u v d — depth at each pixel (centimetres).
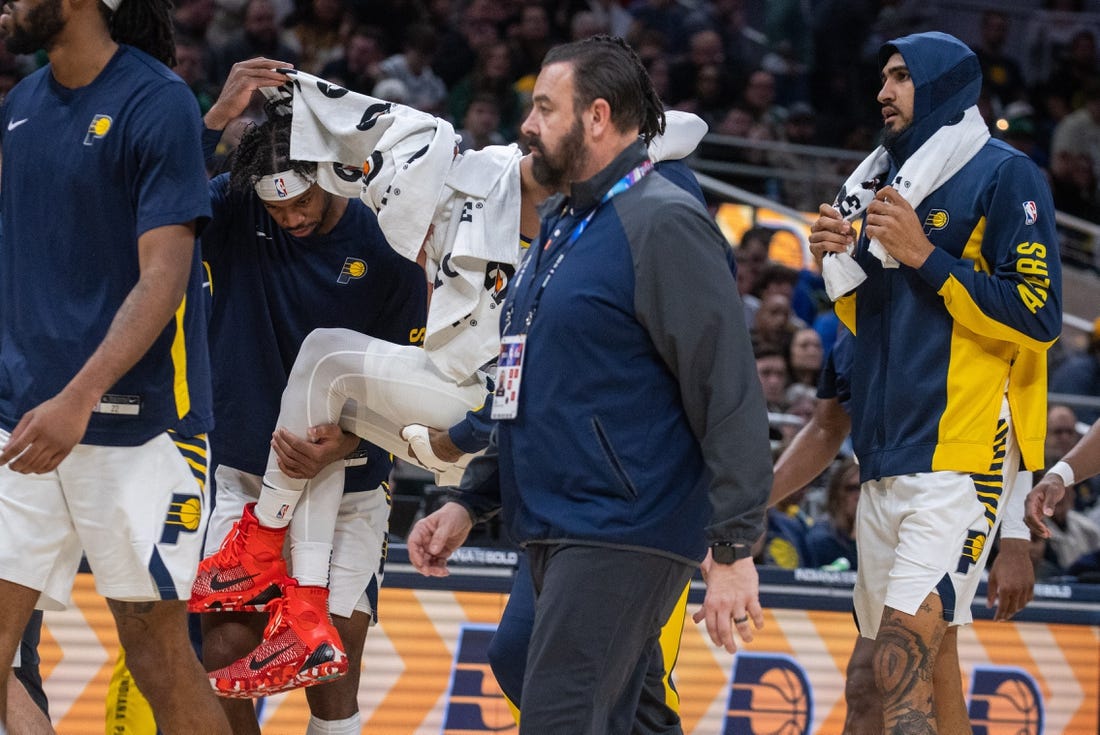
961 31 3884
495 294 1022
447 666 1388
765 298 2461
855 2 3559
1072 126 3544
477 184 1023
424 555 972
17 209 892
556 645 818
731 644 823
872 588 1119
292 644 1048
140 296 838
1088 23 3925
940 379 1064
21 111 899
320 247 1098
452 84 3172
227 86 1048
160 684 923
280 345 1114
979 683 1470
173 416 904
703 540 847
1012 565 1143
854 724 1137
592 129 838
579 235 842
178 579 898
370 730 1368
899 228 1037
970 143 1075
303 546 1077
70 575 918
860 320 1122
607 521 812
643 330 821
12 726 930
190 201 859
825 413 1224
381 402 1039
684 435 837
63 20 860
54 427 809
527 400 838
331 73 3064
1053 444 1933
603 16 3500
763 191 3222
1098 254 3347
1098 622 1500
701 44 3344
